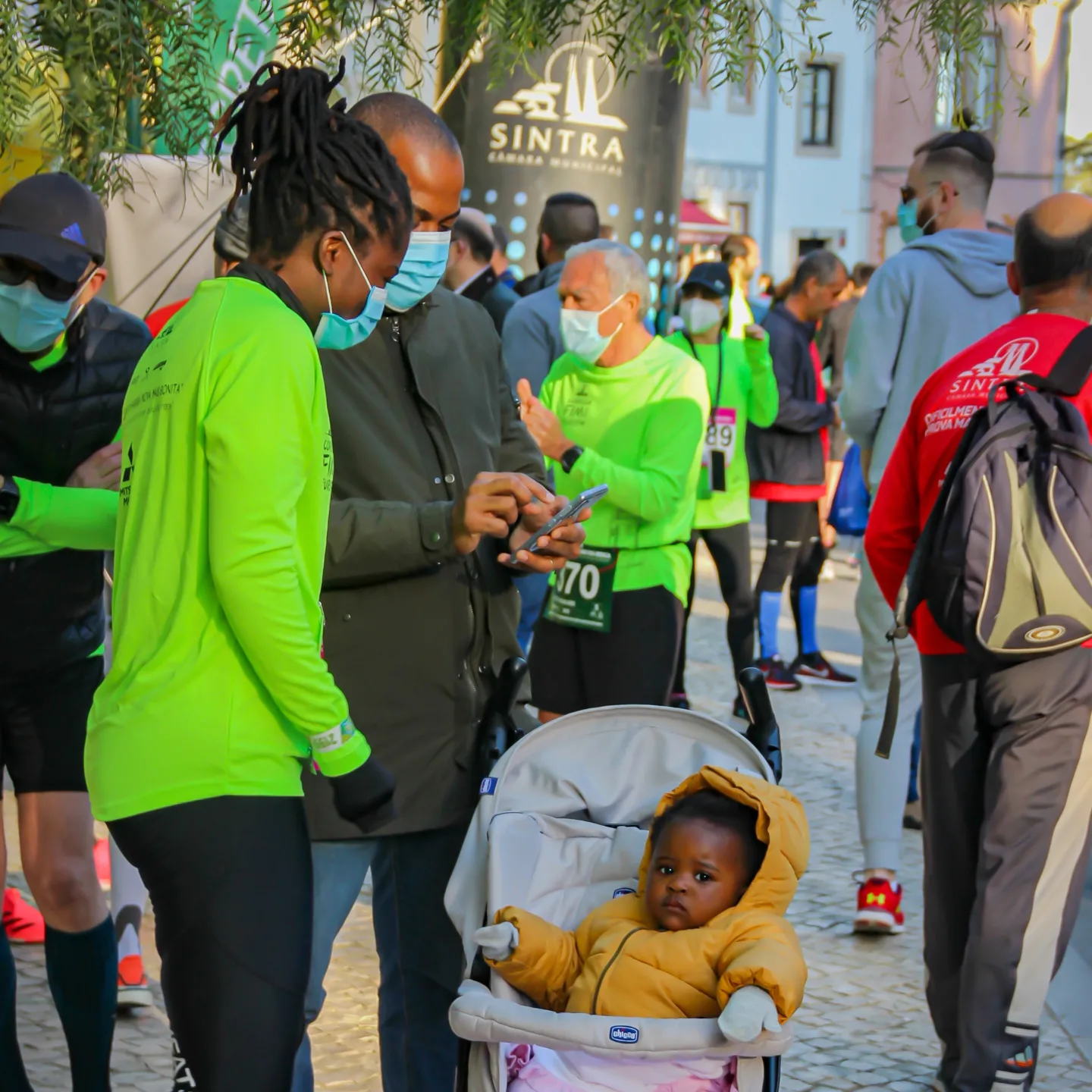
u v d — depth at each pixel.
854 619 10.62
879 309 4.70
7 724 3.17
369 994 4.18
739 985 2.28
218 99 2.97
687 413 4.59
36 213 2.88
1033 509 3.11
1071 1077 3.83
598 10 2.97
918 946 4.70
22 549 3.07
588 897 2.72
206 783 2.18
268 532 2.11
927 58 3.08
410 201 2.40
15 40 2.69
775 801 2.56
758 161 34.41
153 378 2.25
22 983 4.20
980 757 3.40
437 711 2.82
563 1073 2.40
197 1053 2.21
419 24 3.32
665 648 4.68
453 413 2.88
